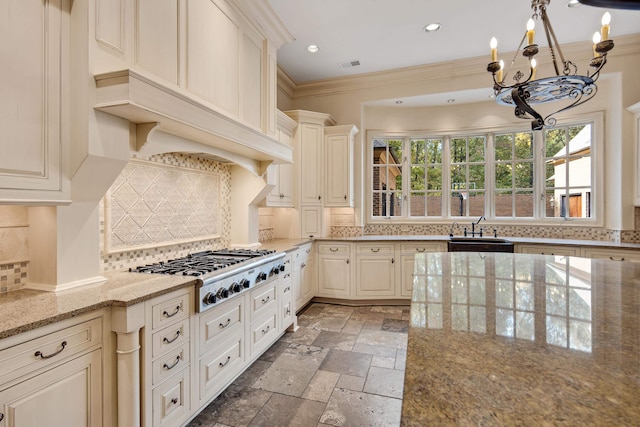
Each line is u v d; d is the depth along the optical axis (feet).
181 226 8.36
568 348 2.77
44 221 5.12
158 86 5.22
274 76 10.14
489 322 3.43
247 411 6.54
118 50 5.16
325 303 14.21
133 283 5.58
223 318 6.87
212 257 8.38
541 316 3.61
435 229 15.55
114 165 5.29
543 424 1.76
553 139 14.19
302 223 14.06
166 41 5.99
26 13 4.38
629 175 11.75
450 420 1.80
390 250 13.82
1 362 3.47
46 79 4.61
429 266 6.61
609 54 11.86
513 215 14.83
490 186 15.10
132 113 5.12
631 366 2.44
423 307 3.97
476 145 15.42
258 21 9.07
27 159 4.41
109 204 6.43
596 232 12.93
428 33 11.14
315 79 14.96
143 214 7.22
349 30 10.94
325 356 8.96
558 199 14.07
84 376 4.37
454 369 2.41
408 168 16.10
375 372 8.07
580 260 7.29
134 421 4.73
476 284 5.10
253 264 7.75
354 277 13.78
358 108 14.97
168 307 5.41
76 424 4.25
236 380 7.68
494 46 6.49
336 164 14.40
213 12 7.29
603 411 1.87
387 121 15.92
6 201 4.19
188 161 8.61
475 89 13.44
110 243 6.45
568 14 9.97
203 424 6.15
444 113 15.51
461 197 15.65
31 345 3.76
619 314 3.66
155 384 5.13
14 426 3.58
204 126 6.36
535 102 6.79
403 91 14.34
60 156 4.81
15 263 5.09
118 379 4.70
